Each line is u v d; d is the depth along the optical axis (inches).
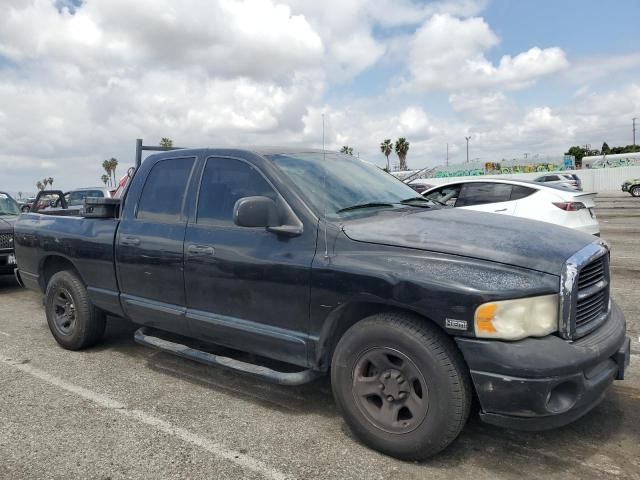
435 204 171.3
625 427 137.3
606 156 2060.8
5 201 378.6
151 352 204.4
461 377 113.7
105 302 190.9
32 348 211.5
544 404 106.6
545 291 110.7
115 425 142.3
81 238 195.9
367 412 125.3
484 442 130.3
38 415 148.9
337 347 129.5
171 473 118.6
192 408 152.8
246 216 133.0
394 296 117.6
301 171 152.0
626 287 290.2
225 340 155.3
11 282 367.6
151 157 183.6
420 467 119.5
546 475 116.0
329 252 131.0
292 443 131.4
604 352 114.7
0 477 117.6
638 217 754.2
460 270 114.2
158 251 167.8
